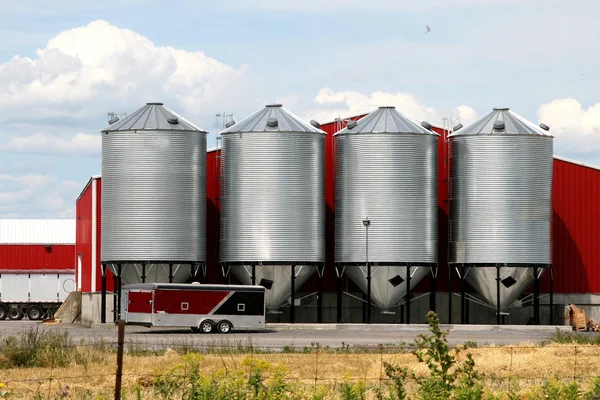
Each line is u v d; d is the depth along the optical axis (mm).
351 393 33156
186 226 92875
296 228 92938
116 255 92188
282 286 93312
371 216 93375
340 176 95125
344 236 94500
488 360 52094
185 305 80375
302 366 51688
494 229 93875
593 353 57031
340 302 95000
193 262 92938
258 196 92688
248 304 81500
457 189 95562
